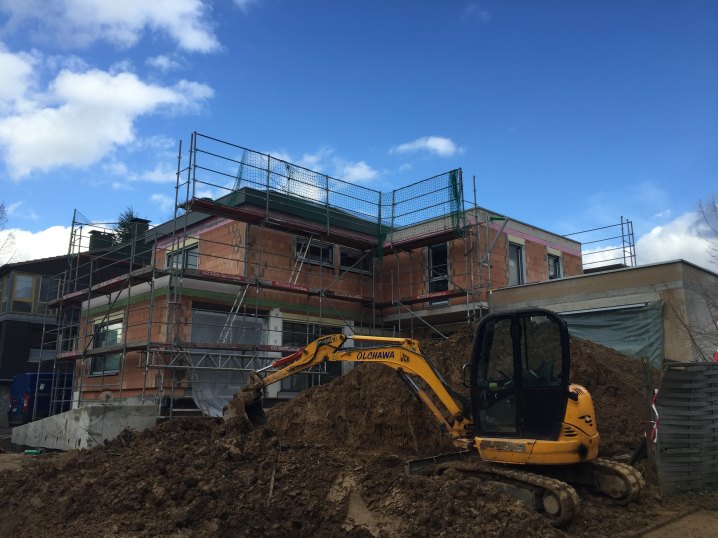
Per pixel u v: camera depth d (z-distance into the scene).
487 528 6.61
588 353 12.45
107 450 10.05
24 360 29.88
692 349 14.14
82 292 18.39
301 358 10.51
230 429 9.64
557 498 7.26
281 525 7.10
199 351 15.06
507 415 8.34
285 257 18.44
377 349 10.02
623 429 10.57
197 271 15.24
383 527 6.98
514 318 8.49
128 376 16.78
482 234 18.83
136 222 22.33
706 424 9.12
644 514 7.86
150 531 6.71
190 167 15.45
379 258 20.34
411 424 11.45
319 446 10.26
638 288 15.32
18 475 8.65
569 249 23.42
